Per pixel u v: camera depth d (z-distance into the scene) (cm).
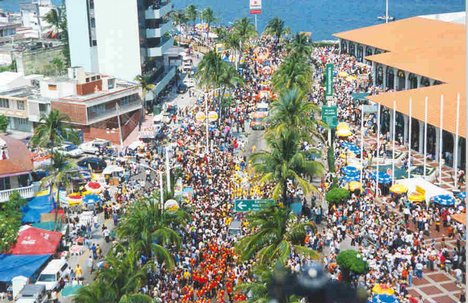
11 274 6234
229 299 5525
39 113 12006
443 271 6047
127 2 14075
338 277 5653
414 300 5347
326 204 7888
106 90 12575
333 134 10075
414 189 7688
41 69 15962
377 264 5909
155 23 14988
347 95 13162
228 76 12369
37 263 6425
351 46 17912
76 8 14112
